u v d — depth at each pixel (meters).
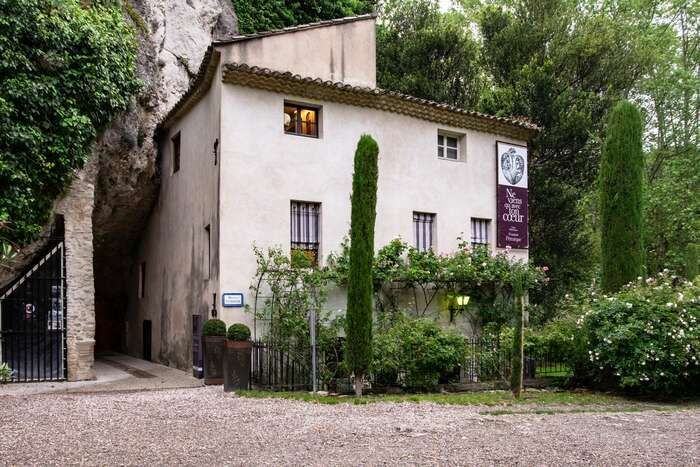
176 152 16.97
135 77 14.08
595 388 12.80
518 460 6.28
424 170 15.90
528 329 13.79
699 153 22.83
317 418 8.44
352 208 11.20
